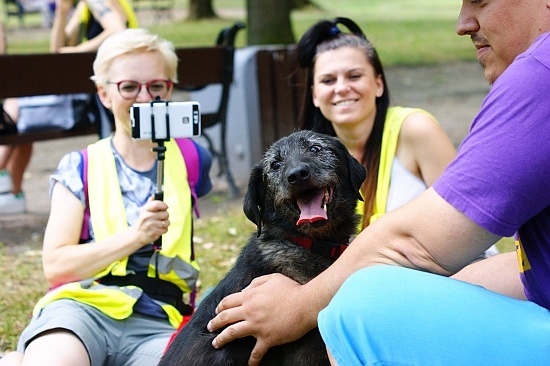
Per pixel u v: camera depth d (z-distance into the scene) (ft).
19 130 31.94
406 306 10.67
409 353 10.61
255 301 12.41
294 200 13.61
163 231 15.48
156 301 15.80
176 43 88.99
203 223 29.81
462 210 10.56
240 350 13.10
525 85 10.17
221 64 33.37
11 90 27.86
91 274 15.52
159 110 15.23
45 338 14.20
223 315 12.74
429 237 10.92
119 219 15.97
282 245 13.83
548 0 10.89
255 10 66.49
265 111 36.47
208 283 23.27
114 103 16.76
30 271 24.91
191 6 119.55
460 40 88.79
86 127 32.53
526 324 10.52
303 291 12.19
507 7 11.05
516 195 10.23
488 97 10.66
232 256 25.91
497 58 11.50
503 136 10.27
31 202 34.32
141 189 16.40
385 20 118.01
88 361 14.28
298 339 12.94
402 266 11.28
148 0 155.94
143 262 15.85
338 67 17.67
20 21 115.75
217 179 37.65
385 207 17.51
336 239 14.29
